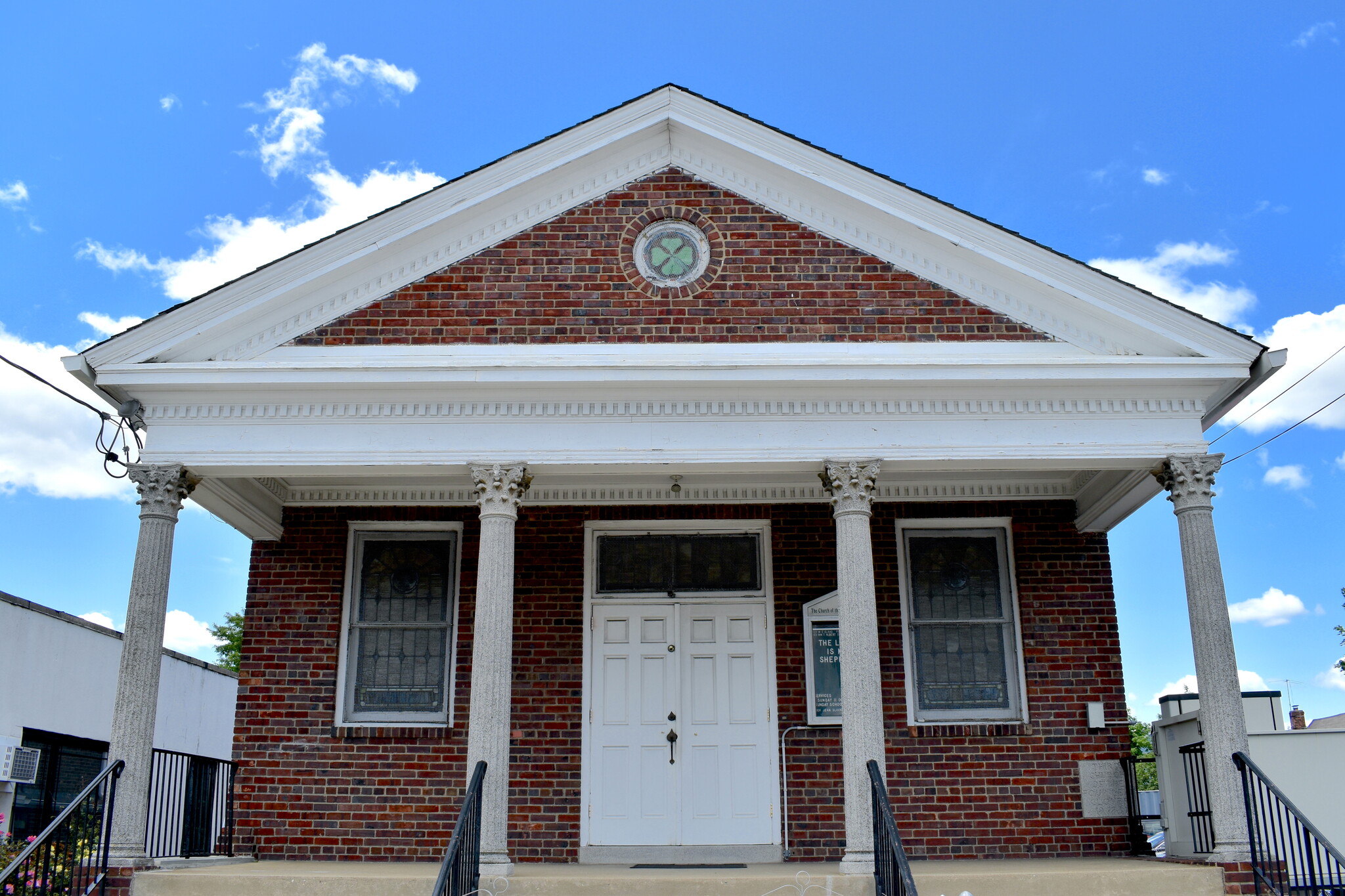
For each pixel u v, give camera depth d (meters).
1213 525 9.10
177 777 10.19
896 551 11.34
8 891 8.07
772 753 10.86
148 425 9.27
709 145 10.09
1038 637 11.14
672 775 10.81
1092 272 9.46
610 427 9.30
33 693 14.54
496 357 9.55
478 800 8.11
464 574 11.33
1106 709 10.94
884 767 9.11
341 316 9.70
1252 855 8.23
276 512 11.38
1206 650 8.81
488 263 9.85
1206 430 9.98
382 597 11.41
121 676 8.70
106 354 9.16
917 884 8.22
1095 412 9.38
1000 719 10.98
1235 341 9.23
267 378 9.11
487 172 9.83
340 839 10.59
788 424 9.34
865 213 9.90
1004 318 9.73
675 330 9.69
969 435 9.31
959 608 11.33
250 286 9.45
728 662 11.17
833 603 11.18
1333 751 10.09
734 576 11.45
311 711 10.94
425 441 9.26
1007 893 8.23
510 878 8.09
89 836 9.22
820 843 10.59
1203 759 9.43
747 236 9.94
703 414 9.34
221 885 8.15
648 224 9.98
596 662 11.17
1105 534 11.41
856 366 9.13
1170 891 8.23
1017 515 11.46
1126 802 10.65
